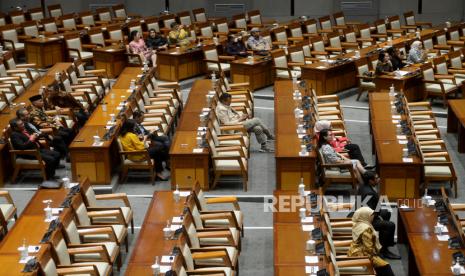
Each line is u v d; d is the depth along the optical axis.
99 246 11.76
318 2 33.38
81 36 26.47
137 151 15.99
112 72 24.36
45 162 16.09
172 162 15.63
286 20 33.62
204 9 31.75
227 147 15.97
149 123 17.45
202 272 11.06
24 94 19.55
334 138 16.56
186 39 25.70
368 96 21.44
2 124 17.27
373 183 13.59
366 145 18.80
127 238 13.33
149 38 25.66
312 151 15.37
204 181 15.75
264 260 13.20
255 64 23.16
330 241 11.32
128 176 16.72
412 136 16.00
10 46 26.34
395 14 33.16
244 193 15.78
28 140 15.95
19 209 15.03
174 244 11.76
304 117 17.06
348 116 21.28
